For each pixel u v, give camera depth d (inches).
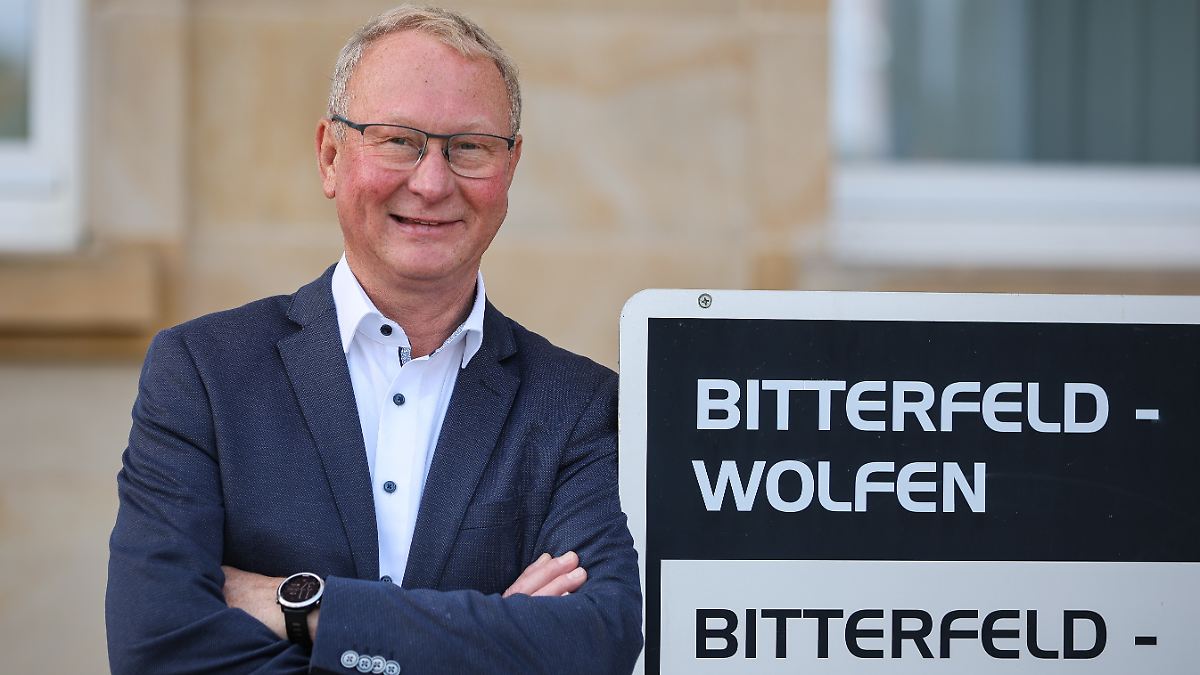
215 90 182.2
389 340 98.7
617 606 90.5
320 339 98.2
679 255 186.2
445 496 95.7
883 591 91.7
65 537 178.5
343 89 97.3
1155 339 93.7
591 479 98.1
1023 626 92.1
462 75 94.8
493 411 98.7
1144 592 92.6
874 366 92.7
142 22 179.6
